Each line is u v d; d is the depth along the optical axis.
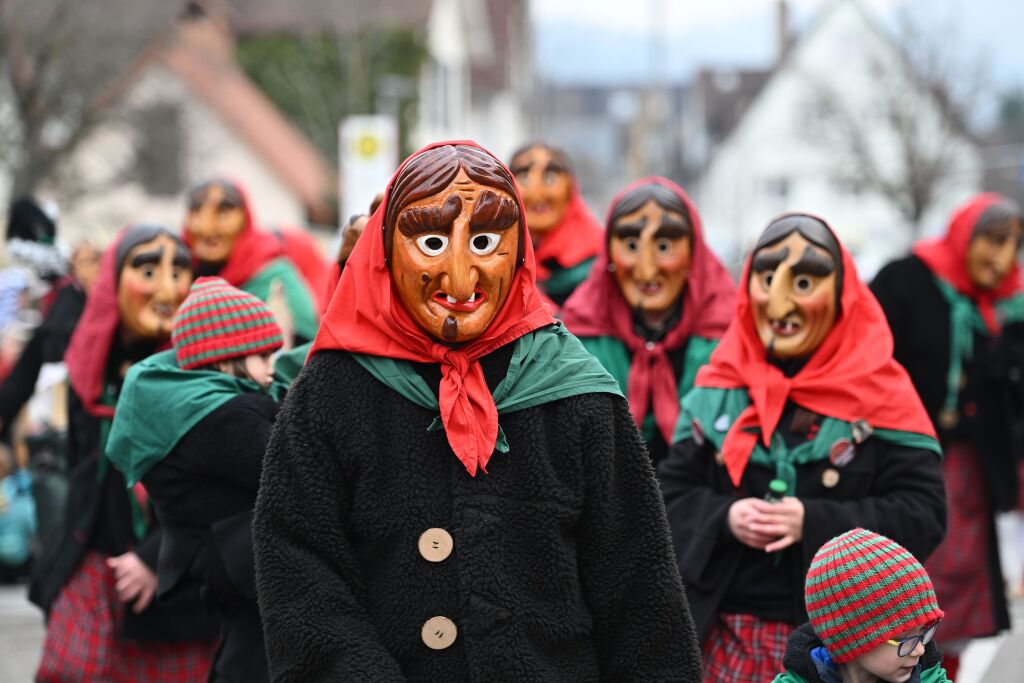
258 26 36.75
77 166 27.06
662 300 6.49
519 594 3.51
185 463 4.85
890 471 5.20
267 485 3.61
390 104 31.56
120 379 6.46
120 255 6.37
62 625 6.23
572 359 3.70
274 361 5.21
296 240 10.26
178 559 4.93
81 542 6.24
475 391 3.59
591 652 3.63
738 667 5.15
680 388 6.52
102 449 6.31
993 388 7.79
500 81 47.50
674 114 97.88
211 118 33.41
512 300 3.69
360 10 31.83
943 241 7.98
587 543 3.64
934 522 5.12
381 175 13.36
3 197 27.84
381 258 3.65
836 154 49.84
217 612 4.96
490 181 3.61
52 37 22.12
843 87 53.62
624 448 3.69
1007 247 7.82
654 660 3.63
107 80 24.27
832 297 5.25
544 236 7.86
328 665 3.47
